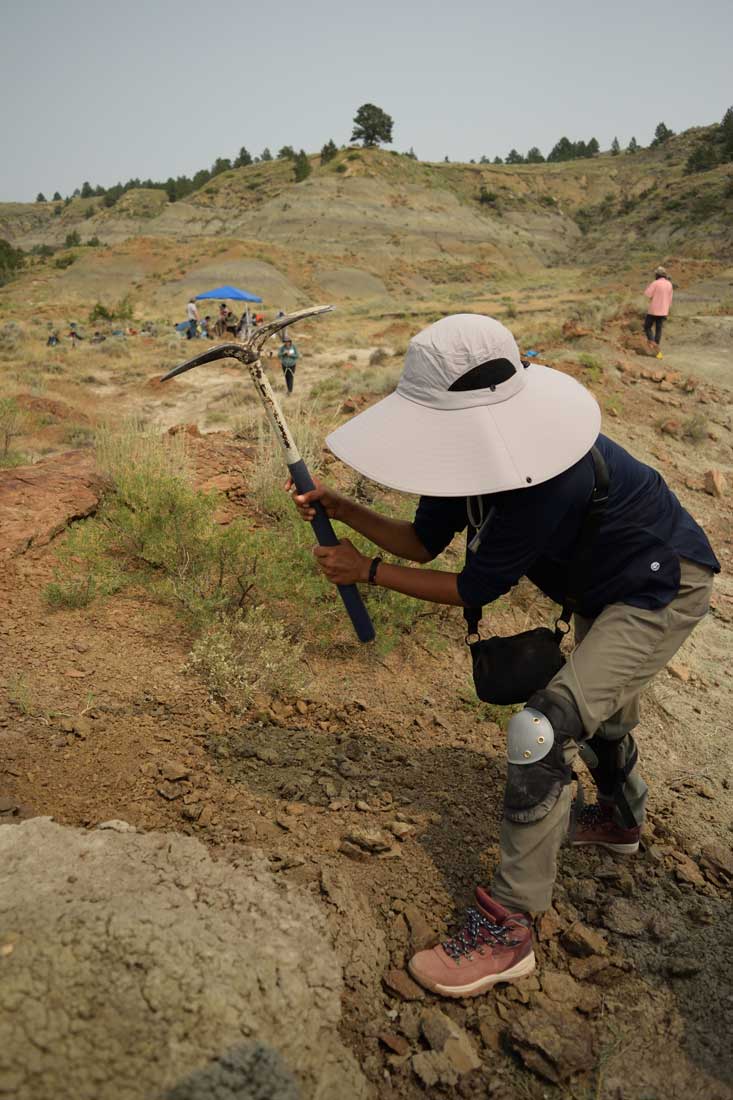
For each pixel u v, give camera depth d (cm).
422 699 389
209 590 429
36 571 439
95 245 16000
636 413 1160
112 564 457
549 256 12312
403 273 8512
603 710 229
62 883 210
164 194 19750
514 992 231
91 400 1922
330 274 7656
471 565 224
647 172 16325
